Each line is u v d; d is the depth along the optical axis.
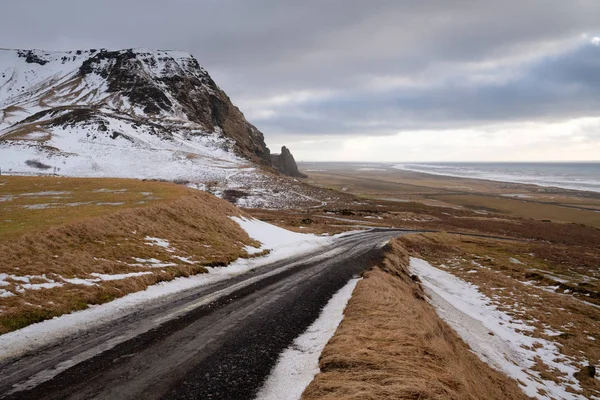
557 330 24.59
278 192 120.38
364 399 7.84
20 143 137.25
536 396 15.20
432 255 51.00
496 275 39.88
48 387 8.84
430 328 15.55
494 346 20.47
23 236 17.80
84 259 18.06
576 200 145.88
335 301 19.02
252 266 27.09
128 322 13.66
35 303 13.09
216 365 10.65
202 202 38.66
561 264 49.09
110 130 165.88
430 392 8.43
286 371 10.49
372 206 113.69
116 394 8.73
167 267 20.78
